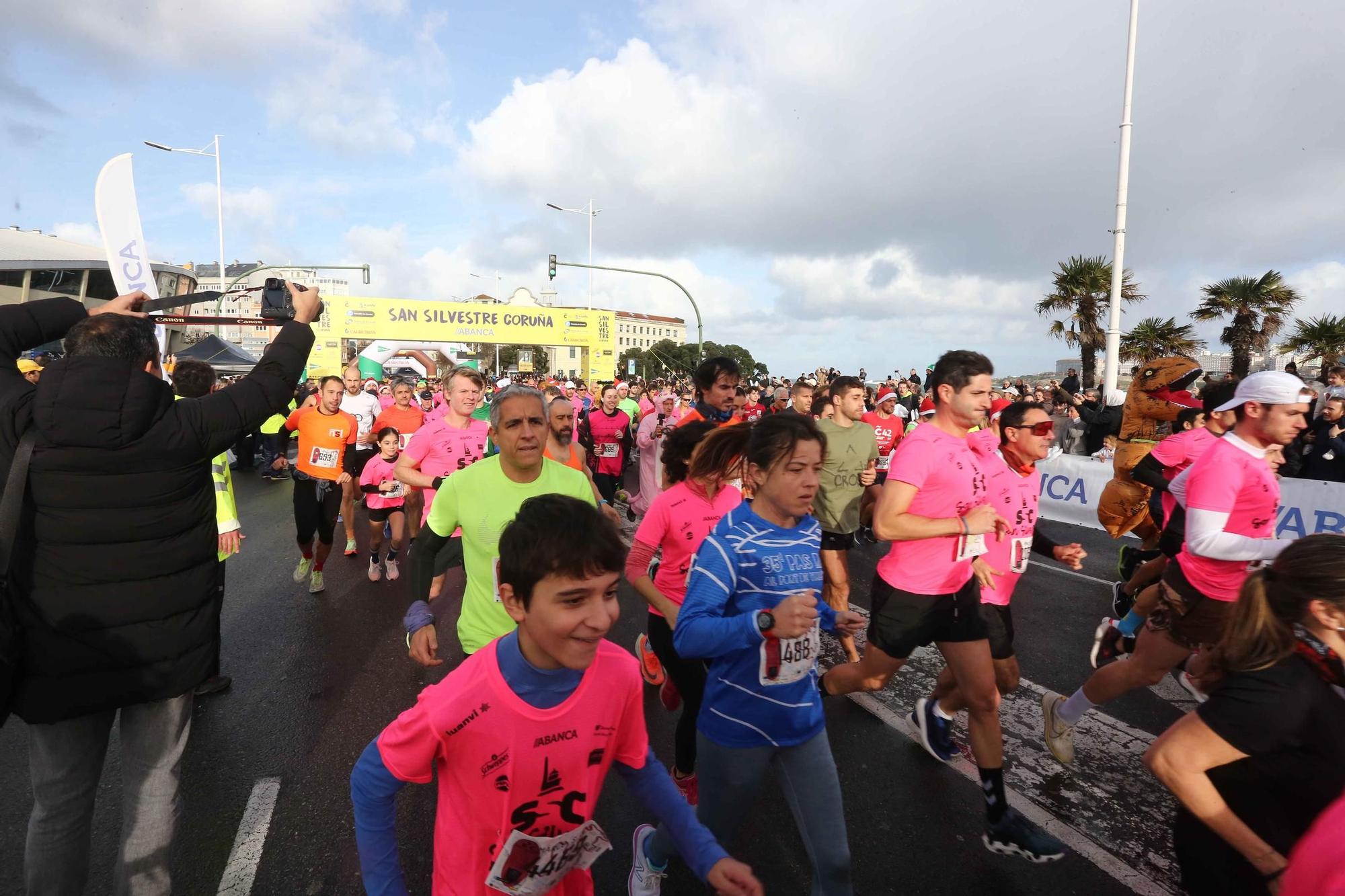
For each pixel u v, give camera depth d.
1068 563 3.37
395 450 6.81
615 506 10.26
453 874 1.48
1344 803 1.12
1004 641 3.25
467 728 1.37
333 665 4.78
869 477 5.38
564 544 1.27
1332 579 1.49
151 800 2.15
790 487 2.12
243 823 3.03
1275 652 1.56
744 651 2.13
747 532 2.16
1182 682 4.41
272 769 3.47
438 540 2.76
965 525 2.69
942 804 3.18
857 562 7.81
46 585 1.97
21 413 2.02
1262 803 1.61
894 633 2.94
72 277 50.53
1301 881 1.10
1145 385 6.13
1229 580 3.12
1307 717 1.54
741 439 2.97
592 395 23.39
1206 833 1.72
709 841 1.53
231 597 6.37
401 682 4.51
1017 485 3.28
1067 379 14.70
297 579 6.85
